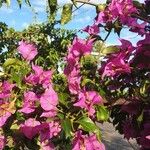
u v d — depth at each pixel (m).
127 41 0.46
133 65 0.47
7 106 0.46
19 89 0.47
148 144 0.46
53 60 0.97
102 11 0.47
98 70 0.46
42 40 1.18
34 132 0.43
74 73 0.45
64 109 0.42
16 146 0.48
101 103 0.43
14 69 0.50
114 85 0.48
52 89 0.41
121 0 0.48
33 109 0.43
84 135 0.42
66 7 0.46
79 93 0.42
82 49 0.45
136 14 0.48
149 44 0.46
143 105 0.46
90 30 0.48
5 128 0.47
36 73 0.46
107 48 0.46
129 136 0.50
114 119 0.51
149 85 0.45
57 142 0.45
